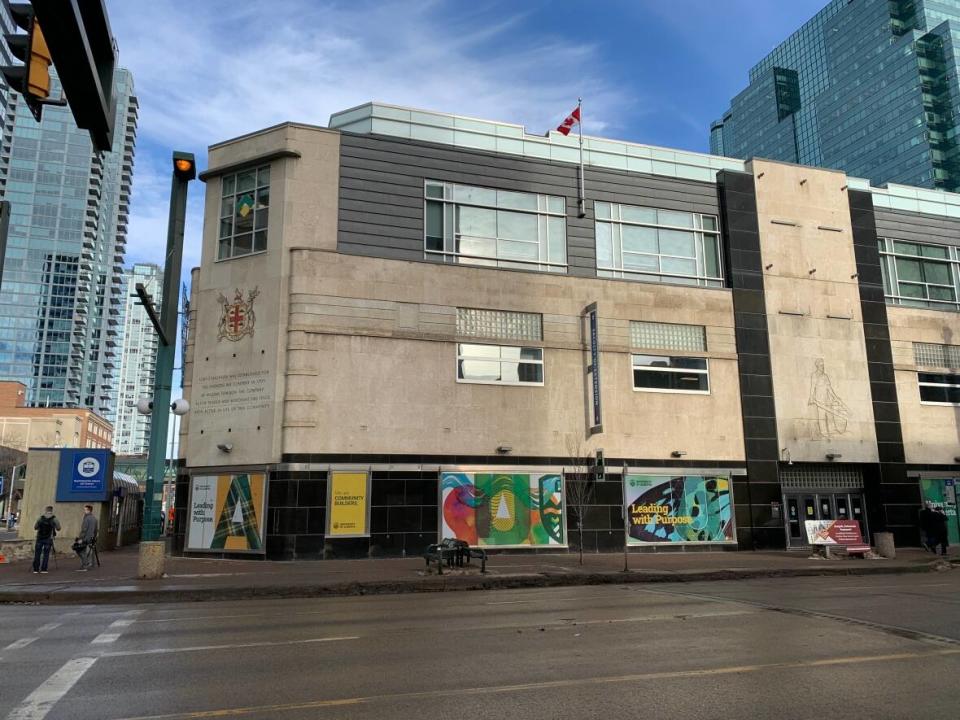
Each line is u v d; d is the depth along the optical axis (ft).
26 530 80.48
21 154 558.56
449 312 84.33
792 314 98.27
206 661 27.20
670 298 93.40
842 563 73.10
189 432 81.15
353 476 77.05
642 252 95.14
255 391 78.59
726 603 44.68
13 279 542.16
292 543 73.72
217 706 20.85
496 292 86.58
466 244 88.02
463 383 83.05
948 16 468.75
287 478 74.90
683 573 63.05
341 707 20.63
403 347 81.71
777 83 593.01
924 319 105.91
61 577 58.03
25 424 395.55
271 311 79.71
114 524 101.96
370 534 76.43
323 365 78.48
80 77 19.40
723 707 20.51
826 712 19.99
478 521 80.53
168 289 58.44
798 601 45.50
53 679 24.40
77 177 568.00
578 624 35.99
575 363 87.97
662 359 91.56
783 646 29.71
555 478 84.12
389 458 78.74
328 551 74.59
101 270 610.24
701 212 98.89
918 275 108.78
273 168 83.30
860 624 35.65
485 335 85.61
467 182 89.35
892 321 103.81
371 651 28.96
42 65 19.63
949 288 110.22
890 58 473.67
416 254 84.99
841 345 99.76
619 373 89.10
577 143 95.35
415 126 88.63
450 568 65.16
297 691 22.52
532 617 38.78
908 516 97.60
